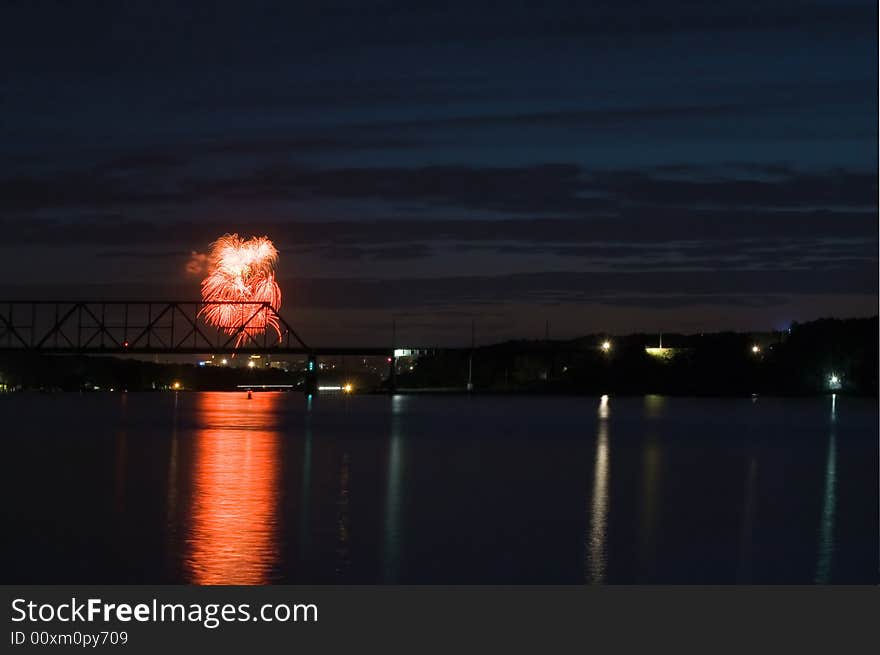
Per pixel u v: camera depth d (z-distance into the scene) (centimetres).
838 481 6875
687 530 4762
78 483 6344
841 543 4475
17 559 4025
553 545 4372
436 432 11819
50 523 4775
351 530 4653
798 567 4022
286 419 15050
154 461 7862
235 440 10300
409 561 4044
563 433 11744
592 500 5759
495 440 10494
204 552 4153
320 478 6719
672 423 14150
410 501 5634
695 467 7750
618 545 4394
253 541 4375
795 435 11631
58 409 18950
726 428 12962
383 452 8869
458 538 4494
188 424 13450
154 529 4631
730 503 5700
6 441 10025
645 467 7712
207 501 5547
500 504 5550
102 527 4669
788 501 5812
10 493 5862
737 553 4256
